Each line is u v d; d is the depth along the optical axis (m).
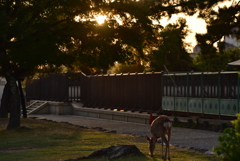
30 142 15.47
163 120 10.39
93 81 33.81
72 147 13.51
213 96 19.45
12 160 10.90
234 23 27.53
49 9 18.92
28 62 18.05
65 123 24.69
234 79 17.84
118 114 27.58
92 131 19.34
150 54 23.17
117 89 29.73
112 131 19.22
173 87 22.95
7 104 29.22
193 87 21.08
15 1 18.94
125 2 19.66
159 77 24.45
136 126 22.88
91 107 34.03
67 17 20.11
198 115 20.67
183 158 10.71
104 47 19.72
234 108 17.78
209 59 29.22
